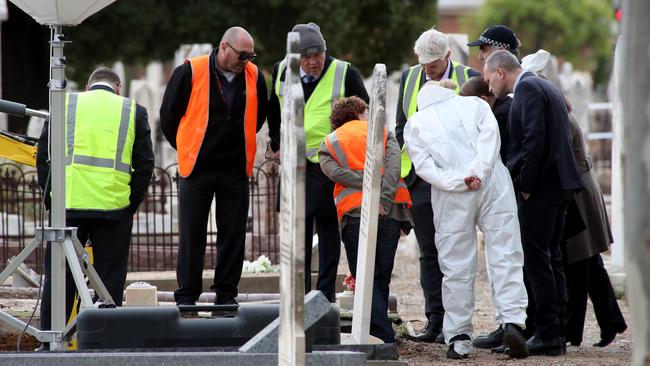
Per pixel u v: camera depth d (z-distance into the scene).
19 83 85.94
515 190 27.73
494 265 26.59
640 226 16.48
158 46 82.62
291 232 17.88
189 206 28.44
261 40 82.38
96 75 29.62
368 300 24.25
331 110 29.58
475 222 26.72
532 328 29.58
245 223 28.88
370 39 91.62
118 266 28.72
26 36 85.69
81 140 28.44
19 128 80.88
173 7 81.62
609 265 44.75
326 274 30.34
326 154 27.53
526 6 136.62
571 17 136.62
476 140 26.47
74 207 28.08
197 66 28.41
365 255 24.22
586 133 86.44
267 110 29.75
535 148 26.61
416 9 91.56
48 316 27.67
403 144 30.27
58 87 25.55
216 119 28.27
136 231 48.25
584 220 29.17
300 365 17.66
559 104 27.20
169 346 22.78
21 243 42.91
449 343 26.80
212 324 22.95
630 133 16.58
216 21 81.44
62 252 25.53
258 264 39.25
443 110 26.64
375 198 23.98
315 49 29.38
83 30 80.38
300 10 82.00
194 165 28.27
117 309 22.70
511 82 27.78
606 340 30.22
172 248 44.09
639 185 16.48
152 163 29.05
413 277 50.31
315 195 29.73
